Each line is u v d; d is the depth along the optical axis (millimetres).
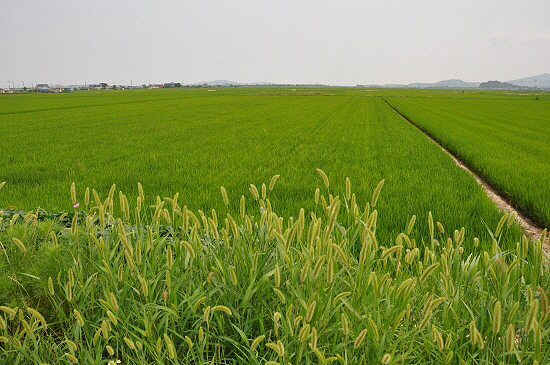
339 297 2477
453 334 2578
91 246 3336
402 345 2447
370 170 13125
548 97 120438
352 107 61906
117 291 2760
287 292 2824
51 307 3244
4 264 3217
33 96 115938
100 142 21125
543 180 10789
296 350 2506
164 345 2682
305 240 3869
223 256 3195
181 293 2949
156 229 3262
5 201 8594
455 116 41344
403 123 33969
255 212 7234
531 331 2537
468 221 6969
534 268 2812
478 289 2975
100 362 2494
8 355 2678
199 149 18250
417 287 3074
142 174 12047
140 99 87125
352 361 2498
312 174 12031
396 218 7105
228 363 2775
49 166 13867
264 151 17547
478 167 13797
